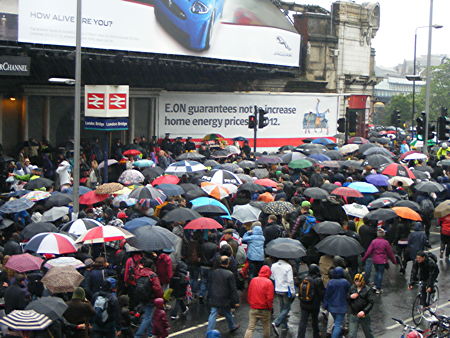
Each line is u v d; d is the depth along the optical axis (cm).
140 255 1430
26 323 1038
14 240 1534
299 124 4794
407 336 1303
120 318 1327
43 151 3225
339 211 1966
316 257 1786
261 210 1972
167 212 1817
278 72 4525
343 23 5697
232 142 4412
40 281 1382
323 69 5612
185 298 1631
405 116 11362
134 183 2231
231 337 1479
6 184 2627
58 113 3731
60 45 2978
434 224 2803
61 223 1888
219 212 1814
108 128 2425
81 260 1482
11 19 2772
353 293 1388
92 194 1966
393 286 1917
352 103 5838
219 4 3828
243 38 4050
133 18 3303
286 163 2753
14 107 3538
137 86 3909
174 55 3578
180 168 2355
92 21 3102
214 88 4544
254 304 1393
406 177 2497
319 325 1581
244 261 1730
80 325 1209
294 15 5566
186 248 1700
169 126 4138
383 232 1809
